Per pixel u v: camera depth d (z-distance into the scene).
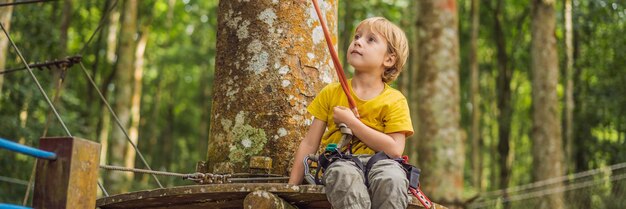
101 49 21.83
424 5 11.65
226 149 4.40
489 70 24.14
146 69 26.03
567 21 17.09
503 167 23.08
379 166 3.51
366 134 3.59
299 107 4.41
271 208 3.40
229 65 4.54
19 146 2.87
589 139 20.31
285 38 4.50
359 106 3.75
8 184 15.42
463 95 24.75
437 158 11.19
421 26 11.64
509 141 23.41
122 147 16.81
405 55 3.89
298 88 4.43
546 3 15.40
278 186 3.42
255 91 4.43
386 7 20.84
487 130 27.22
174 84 28.52
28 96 15.62
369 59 3.79
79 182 3.04
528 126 25.41
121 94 16.88
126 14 17.06
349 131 3.66
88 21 20.95
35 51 16.12
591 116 20.38
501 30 22.38
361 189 3.40
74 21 20.94
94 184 3.11
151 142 25.84
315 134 3.87
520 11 23.28
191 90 29.53
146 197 3.60
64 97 18.22
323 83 4.54
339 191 3.38
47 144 3.05
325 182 3.43
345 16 19.27
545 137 14.95
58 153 3.03
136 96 20.19
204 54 25.34
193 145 30.12
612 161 20.06
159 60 25.58
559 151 14.97
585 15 19.16
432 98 11.36
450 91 11.37
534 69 15.34
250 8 4.57
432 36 11.49
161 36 25.06
